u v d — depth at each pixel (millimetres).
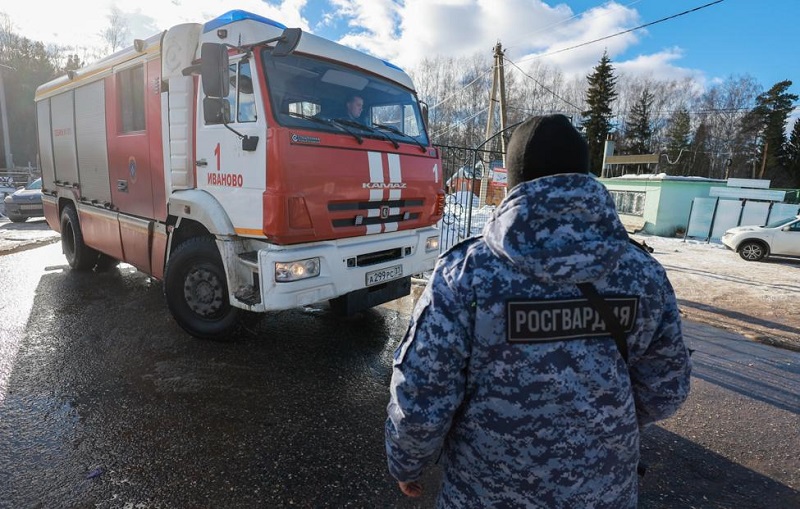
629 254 1150
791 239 11008
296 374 3738
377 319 5168
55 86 6332
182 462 2598
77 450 2668
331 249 3672
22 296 5648
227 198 3689
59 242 9711
